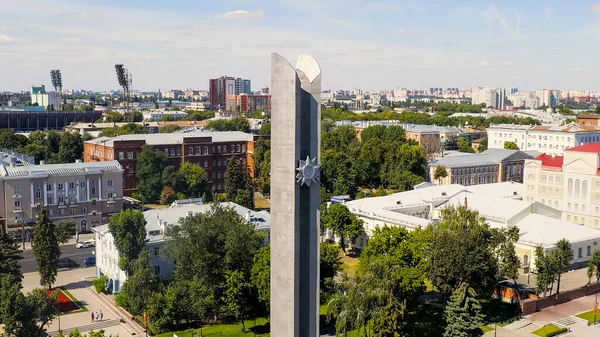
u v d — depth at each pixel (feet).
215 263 391.45
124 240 433.48
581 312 410.11
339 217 540.52
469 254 370.73
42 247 453.17
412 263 392.68
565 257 424.05
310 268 240.32
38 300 321.52
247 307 380.99
